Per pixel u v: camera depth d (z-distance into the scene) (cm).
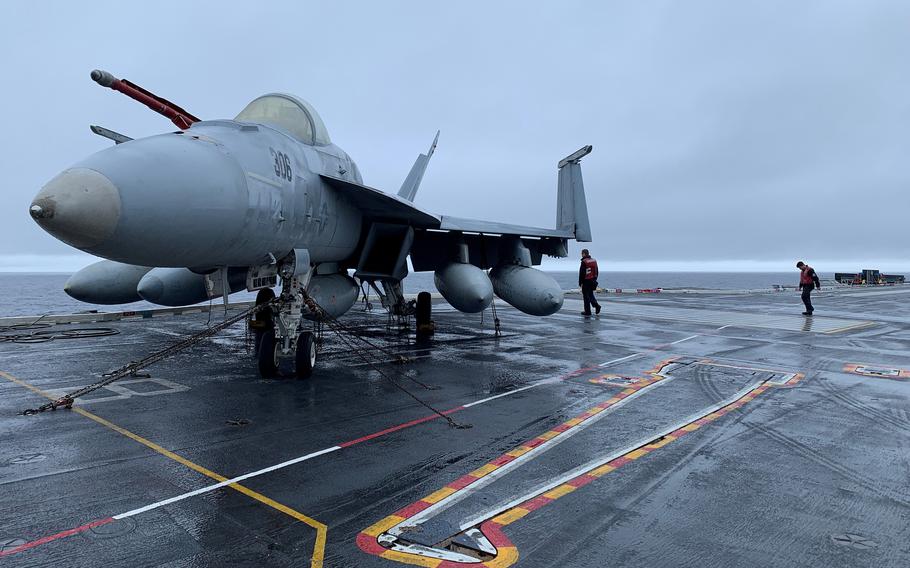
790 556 356
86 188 496
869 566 344
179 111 924
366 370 1011
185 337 1425
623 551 361
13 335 1444
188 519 405
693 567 342
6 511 415
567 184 1819
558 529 393
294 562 346
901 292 4325
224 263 725
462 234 1441
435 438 610
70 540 370
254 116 951
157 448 569
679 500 445
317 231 902
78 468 509
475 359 1145
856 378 972
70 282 1198
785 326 1847
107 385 870
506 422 677
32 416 688
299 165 838
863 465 530
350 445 584
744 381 940
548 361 1130
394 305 1494
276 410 725
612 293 4088
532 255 1905
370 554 357
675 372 1020
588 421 683
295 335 902
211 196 601
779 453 564
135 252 555
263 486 471
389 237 1228
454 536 383
